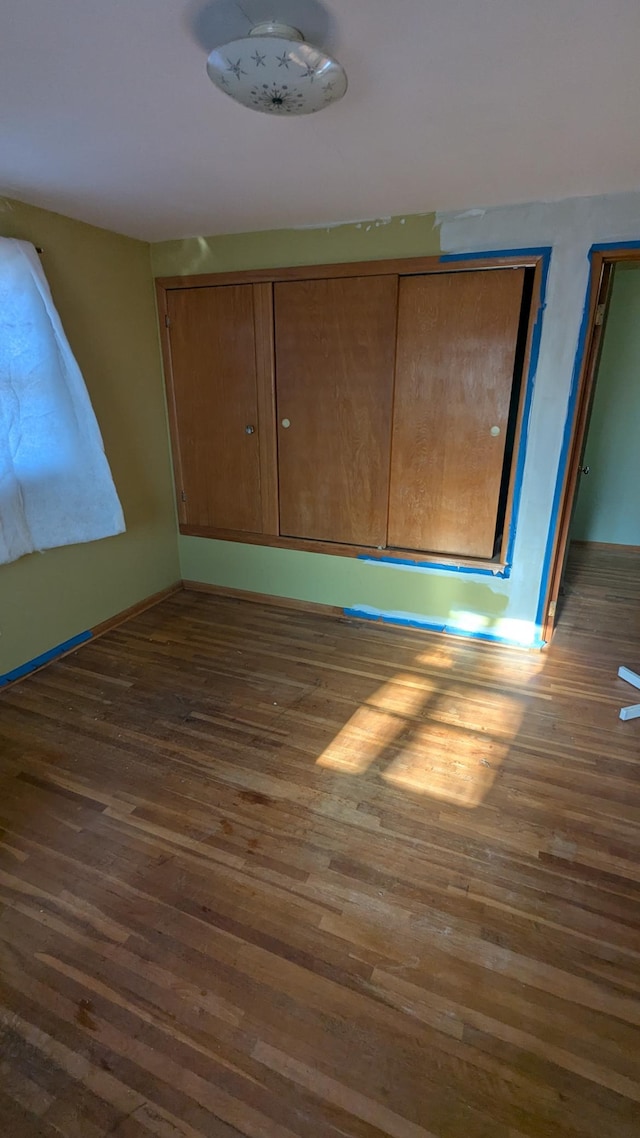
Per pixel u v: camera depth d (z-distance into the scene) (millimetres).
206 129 1640
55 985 1371
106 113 1538
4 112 1529
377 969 1397
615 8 1072
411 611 3215
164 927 1508
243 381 3168
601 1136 1092
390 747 2209
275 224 2762
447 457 2861
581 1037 1253
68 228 2623
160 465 3471
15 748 2223
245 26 1152
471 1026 1275
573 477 2711
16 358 2350
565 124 1604
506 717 2393
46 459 2553
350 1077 1188
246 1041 1255
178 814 1888
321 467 3146
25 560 2646
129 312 3062
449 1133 1100
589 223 2342
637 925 1500
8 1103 1154
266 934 1486
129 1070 1205
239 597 3680
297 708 2469
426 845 1754
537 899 1575
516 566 2900
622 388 4203
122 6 1077
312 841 1773
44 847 1761
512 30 1153
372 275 2715
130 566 3334
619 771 2064
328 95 1304
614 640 3070
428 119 1572
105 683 2676
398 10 1089
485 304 2572
